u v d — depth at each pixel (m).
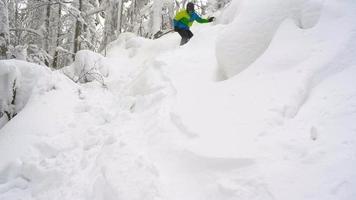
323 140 2.66
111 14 12.29
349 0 3.92
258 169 2.66
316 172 2.43
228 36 4.55
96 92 6.50
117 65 8.20
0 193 3.88
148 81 5.65
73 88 6.17
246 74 4.00
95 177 3.63
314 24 3.95
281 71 3.67
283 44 3.93
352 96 2.94
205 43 6.43
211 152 3.05
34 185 3.97
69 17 11.80
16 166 4.18
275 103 3.28
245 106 3.51
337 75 3.30
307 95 3.29
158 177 3.15
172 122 4.04
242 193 2.54
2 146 4.58
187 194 2.84
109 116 5.21
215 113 3.69
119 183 3.18
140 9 13.46
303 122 2.96
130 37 10.73
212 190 2.74
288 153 2.70
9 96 5.40
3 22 6.35
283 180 2.47
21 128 4.82
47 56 8.67
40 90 5.59
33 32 9.43
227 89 4.03
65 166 4.10
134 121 4.83
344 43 3.49
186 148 3.29
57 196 3.60
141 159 3.52
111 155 3.83
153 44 9.16
